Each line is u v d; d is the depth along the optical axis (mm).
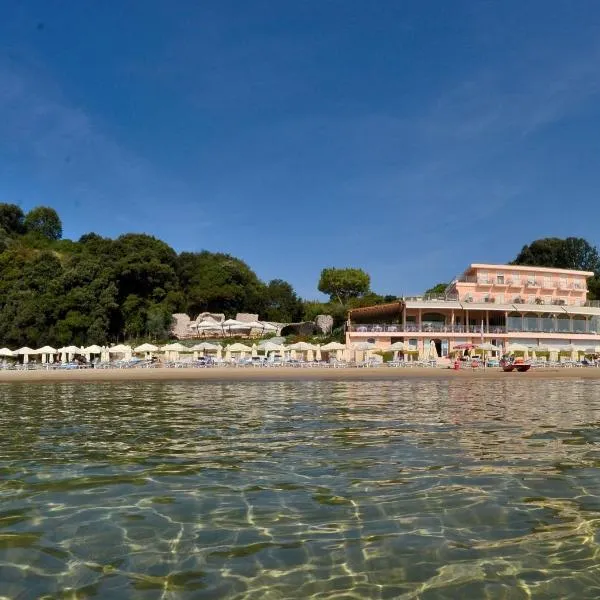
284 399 20359
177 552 5430
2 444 11062
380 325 55438
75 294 68938
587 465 8766
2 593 4637
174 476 8305
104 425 13719
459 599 4516
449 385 27672
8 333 67938
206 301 83250
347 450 10117
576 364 46094
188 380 32094
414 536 5781
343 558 5270
